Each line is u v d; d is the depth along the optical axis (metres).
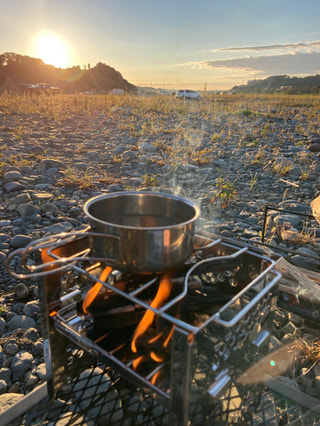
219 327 1.46
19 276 1.17
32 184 5.11
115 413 1.49
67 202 4.43
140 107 14.57
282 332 2.24
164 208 1.49
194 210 1.35
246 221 4.16
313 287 2.26
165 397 1.18
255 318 1.29
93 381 1.65
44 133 8.73
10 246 3.24
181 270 1.46
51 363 1.51
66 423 1.47
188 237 1.25
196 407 1.23
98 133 9.15
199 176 5.89
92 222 1.26
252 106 17.47
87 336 1.43
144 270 1.22
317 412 1.61
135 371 1.32
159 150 7.57
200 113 14.37
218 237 1.55
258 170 6.35
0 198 4.44
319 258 2.33
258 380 1.45
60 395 1.62
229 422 1.42
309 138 9.16
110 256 1.24
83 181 5.21
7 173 5.09
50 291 1.44
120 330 1.46
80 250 1.51
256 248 1.45
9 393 1.72
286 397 1.68
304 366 1.99
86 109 13.99
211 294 1.49
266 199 4.93
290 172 6.14
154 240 1.17
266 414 1.58
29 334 2.18
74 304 1.56
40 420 1.53
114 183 5.33
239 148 7.99
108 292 1.39
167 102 16.97
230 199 4.80
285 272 2.39
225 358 1.20
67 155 6.94
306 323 2.30
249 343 1.32
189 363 1.05
